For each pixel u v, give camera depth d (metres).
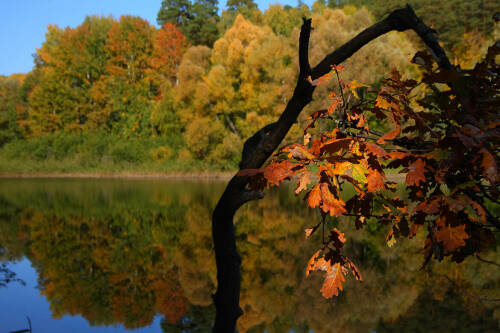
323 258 0.75
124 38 33.81
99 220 9.29
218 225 1.04
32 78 39.62
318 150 0.69
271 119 24.89
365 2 43.81
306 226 8.29
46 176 27.72
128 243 7.04
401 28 0.85
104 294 4.54
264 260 5.74
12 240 7.33
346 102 0.80
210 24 43.59
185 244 6.92
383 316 3.68
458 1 31.25
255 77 26.41
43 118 32.31
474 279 4.61
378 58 18.95
